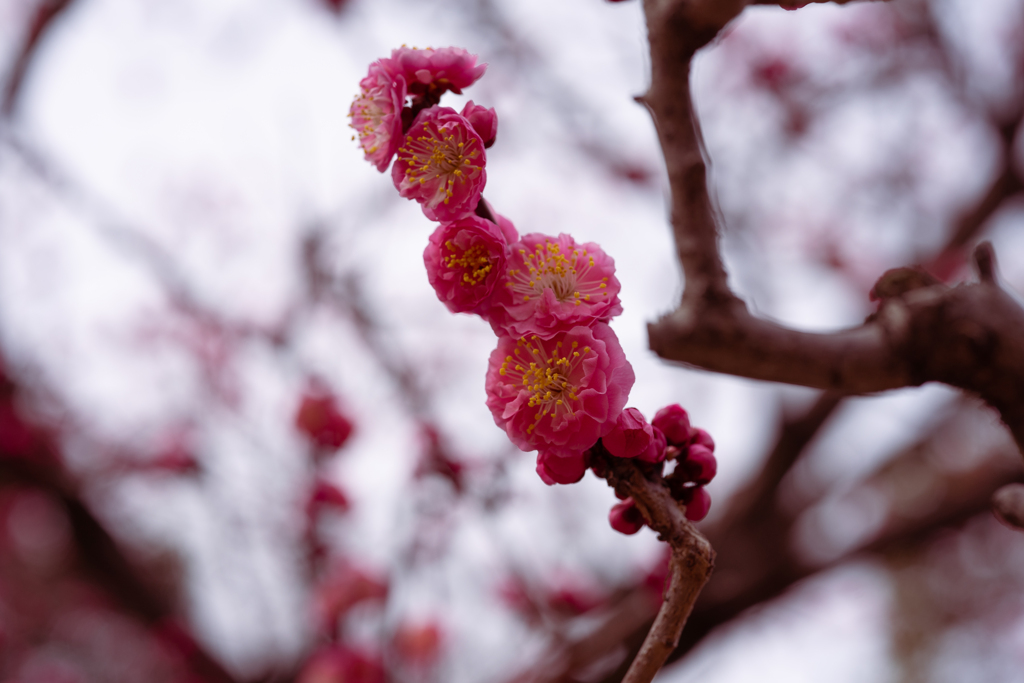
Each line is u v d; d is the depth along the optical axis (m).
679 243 1.35
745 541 4.61
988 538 7.82
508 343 1.24
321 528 4.41
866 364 1.30
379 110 1.34
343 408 4.41
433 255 1.28
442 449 3.62
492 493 3.50
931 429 5.40
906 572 8.00
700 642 4.26
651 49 1.37
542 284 1.25
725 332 1.29
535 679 3.31
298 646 4.52
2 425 4.69
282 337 4.96
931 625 8.15
